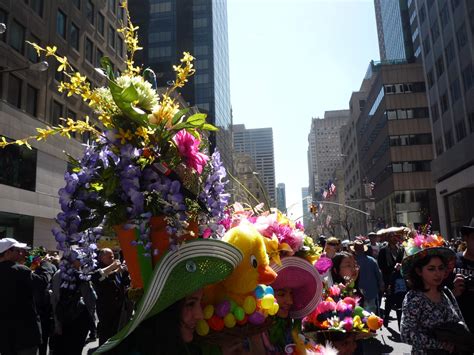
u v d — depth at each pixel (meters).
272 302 2.36
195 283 1.98
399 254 10.38
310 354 3.09
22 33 25.36
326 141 180.00
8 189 23.27
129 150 1.93
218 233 2.24
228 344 2.35
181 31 84.38
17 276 5.36
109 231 2.08
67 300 5.74
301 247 3.07
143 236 1.88
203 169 2.16
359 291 7.60
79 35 31.58
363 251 8.79
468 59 36.94
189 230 2.06
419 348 3.51
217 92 85.50
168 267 1.87
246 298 2.34
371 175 78.50
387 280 10.42
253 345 2.58
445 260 3.72
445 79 42.94
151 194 1.92
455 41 39.66
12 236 24.25
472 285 4.48
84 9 32.41
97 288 5.91
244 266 2.35
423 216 60.03
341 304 3.74
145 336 2.00
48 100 27.20
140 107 2.12
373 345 8.05
